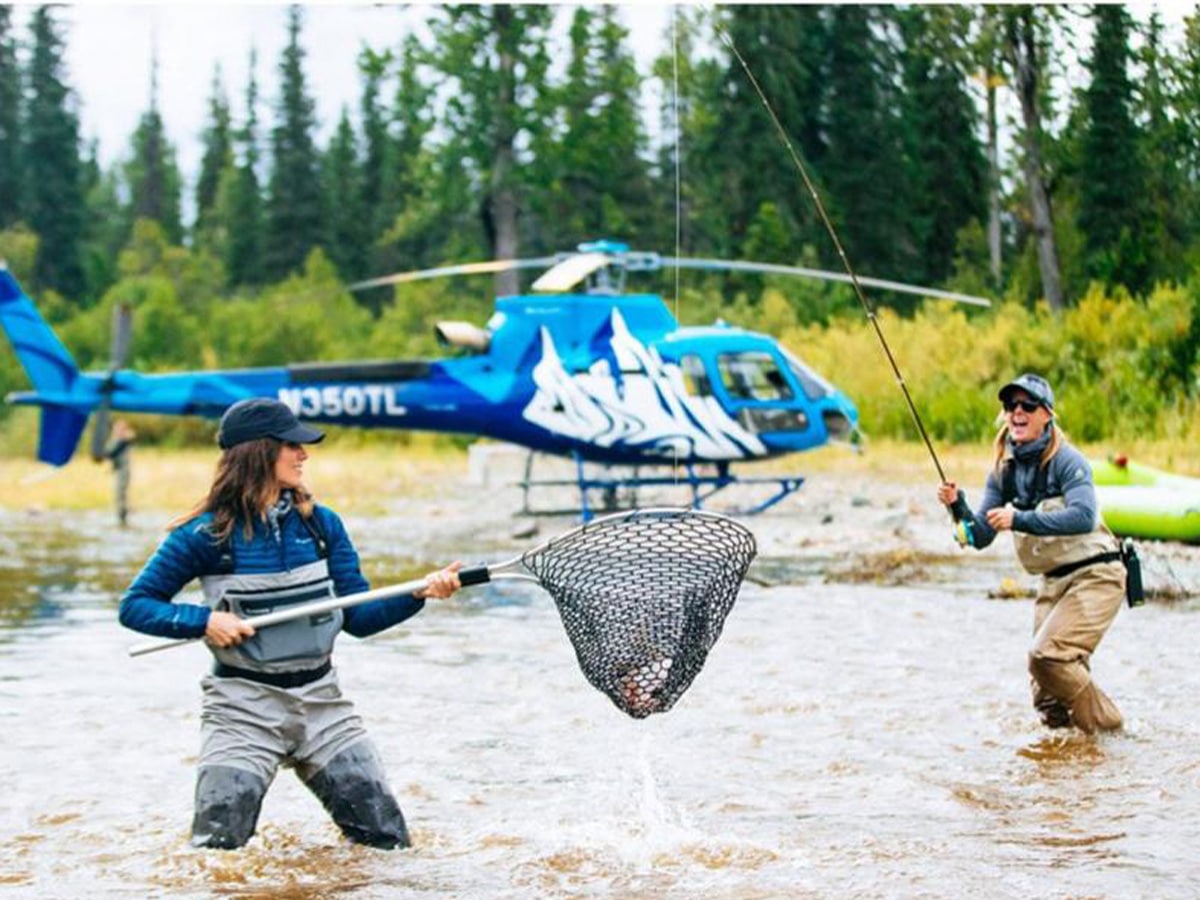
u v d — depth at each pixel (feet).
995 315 99.40
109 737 26.37
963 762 23.77
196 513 18.76
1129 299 88.94
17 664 34.04
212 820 18.72
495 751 25.11
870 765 23.66
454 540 62.75
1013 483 25.62
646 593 19.45
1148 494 50.14
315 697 19.07
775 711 27.73
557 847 19.51
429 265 200.23
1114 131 91.86
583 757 24.61
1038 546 25.59
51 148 216.13
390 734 26.43
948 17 112.98
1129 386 83.20
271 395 65.05
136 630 18.25
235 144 260.83
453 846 19.58
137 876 18.38
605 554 19.33
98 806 21.81
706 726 26.63
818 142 130.41
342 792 19.20
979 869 18.28
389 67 148.25
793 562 51.44
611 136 145.48
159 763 24.44
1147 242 91.15
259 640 18.63
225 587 18.56
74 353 177.88
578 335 63.10
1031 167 96.58
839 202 125.80
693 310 125.90
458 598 45.44
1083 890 17.38
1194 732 25.35
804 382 63.05
